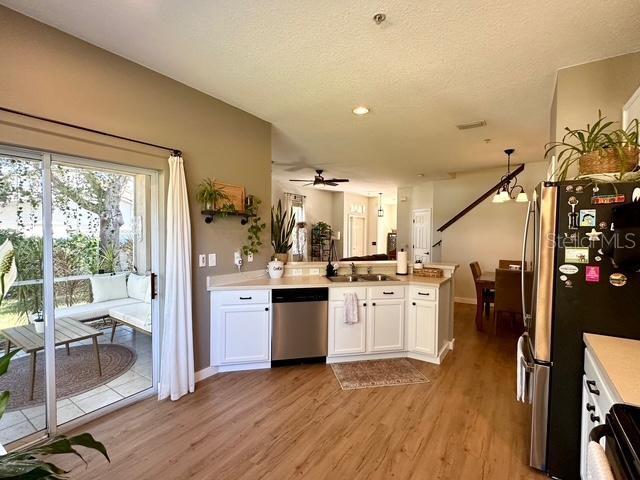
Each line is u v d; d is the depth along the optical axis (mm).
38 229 2176
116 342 2672
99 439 2201
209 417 2469
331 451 2100
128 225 2709
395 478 1880
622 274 1702
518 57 2383
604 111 2363
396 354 3678
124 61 2486
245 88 2975
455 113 3506
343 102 3254
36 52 2055
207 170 3135
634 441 873
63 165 2316
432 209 7754
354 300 3445
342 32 2133
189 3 1884
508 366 3461
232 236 3408
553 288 1831
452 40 2195
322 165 6285
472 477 1891
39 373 2201
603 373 1342
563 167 2256
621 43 2180
